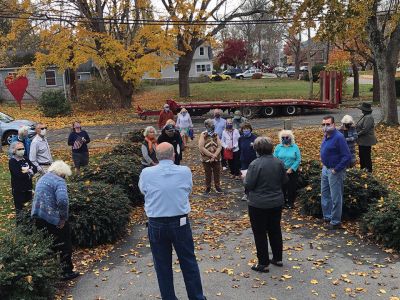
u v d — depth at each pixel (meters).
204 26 29.89
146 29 28.38
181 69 39.62
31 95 40.72
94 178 9.90
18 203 8.86
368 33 19.25
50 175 6.14
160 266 5.11
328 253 6.89
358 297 5.45
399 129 18.67
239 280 6.06
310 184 8.94
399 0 18.44
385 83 19.52
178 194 5.00
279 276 6.13
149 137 9.87
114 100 33.34
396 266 6.32
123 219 8.00
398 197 7.47
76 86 36.59
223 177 12.55
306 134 19.33
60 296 5.82
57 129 25.00
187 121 16.92
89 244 7.54
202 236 7.97
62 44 27.98
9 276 5.05
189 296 5.16
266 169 6.05
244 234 8.01
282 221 8.55
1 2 27.53
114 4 29.33
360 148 10.94
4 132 20.06
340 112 27.88
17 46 39.91
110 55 27.88
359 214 8.39
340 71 32.31
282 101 27.30
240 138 10.06
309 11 18.30
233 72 86.25
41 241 5.83
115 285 6.11
